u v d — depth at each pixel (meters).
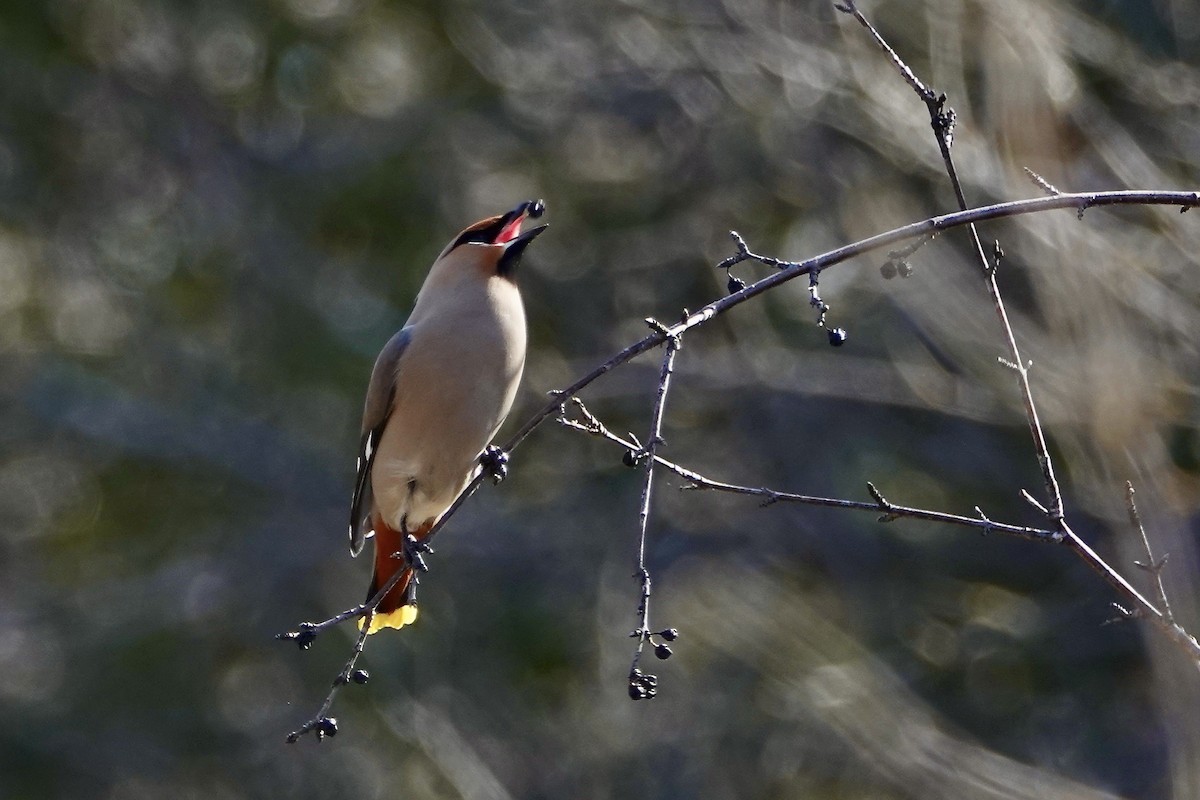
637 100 16.55
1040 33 8.62
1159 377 10.30
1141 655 13.80
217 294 18.27
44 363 18.44
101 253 18.84
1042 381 10.44
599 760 15.03
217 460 17.77
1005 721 14.12
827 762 14.18
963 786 11.51
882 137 12.66
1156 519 7.30
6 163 18.83
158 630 17.81
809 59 13.66
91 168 19.03
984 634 14.59
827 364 14.59
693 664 15.13
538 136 17.00
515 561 16.39
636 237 16.05
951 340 11.73
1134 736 13.55
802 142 14.50
